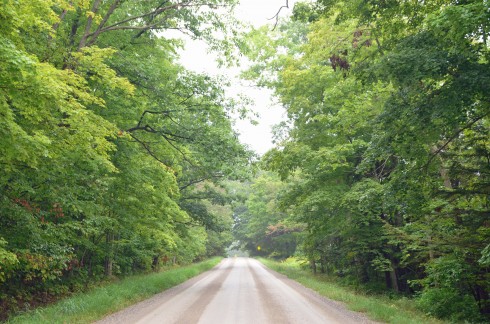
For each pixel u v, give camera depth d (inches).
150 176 726.5
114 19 657.0
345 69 535.2
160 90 642.2
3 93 286.7
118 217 691.4
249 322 391.2
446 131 386.0
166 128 670.5
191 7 665.6
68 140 389.7
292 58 835.4
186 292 708.0
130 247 925.8
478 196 424.5
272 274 1285.7
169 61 771.4
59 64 441.7
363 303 503.5
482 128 407.8
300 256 1690.5
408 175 401.1
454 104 318.7
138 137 706.8
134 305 532.1
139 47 703.7
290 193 829.2
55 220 535.8
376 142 417.1
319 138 808.3
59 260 473.7
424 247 473.7
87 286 696.4
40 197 455.5
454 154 421.1
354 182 765.3
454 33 282.5
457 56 316.2
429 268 492.1
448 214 431.5
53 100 327.6
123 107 620.7
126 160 650.2
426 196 417.7
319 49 575.5
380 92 547.8
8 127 287.1
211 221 1284.4
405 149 384.2
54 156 374.9
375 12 414.3
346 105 594.2
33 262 414.0
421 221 480.4
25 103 304.5
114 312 463.2
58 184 474.6
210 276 1175.6
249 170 703.1
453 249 432.1
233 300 579.8
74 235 607.2
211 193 1305.4
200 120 695.1
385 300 645.3
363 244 746.2
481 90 310.7
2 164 369.1
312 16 447.8
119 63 587.2
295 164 757.3
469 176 421.4
